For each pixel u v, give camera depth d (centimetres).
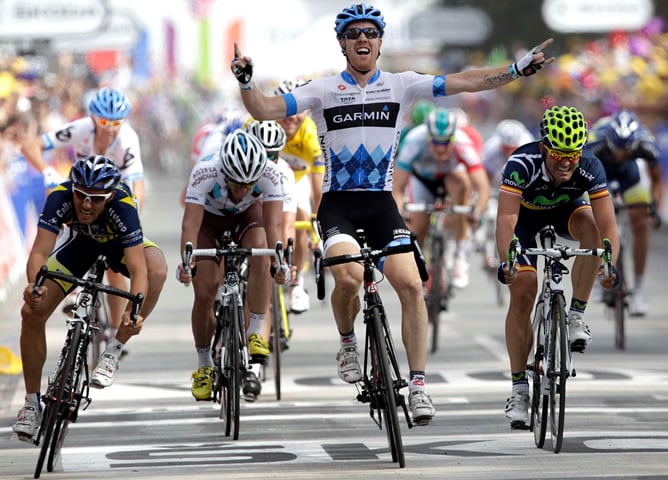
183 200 3048
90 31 5394
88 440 2455
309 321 4206
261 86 9738
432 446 2331
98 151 3150
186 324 4159
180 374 3238
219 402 2636
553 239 2284
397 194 3797
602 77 7488
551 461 2156
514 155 2306
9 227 5206
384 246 2255
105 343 3145
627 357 3425
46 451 2122
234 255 2466
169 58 15312
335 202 2278
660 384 2989
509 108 11600
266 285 2711
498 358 3444
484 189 3969
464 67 11938
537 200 2344
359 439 2416
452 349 3619
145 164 13388
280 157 3325
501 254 2273
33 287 2114
